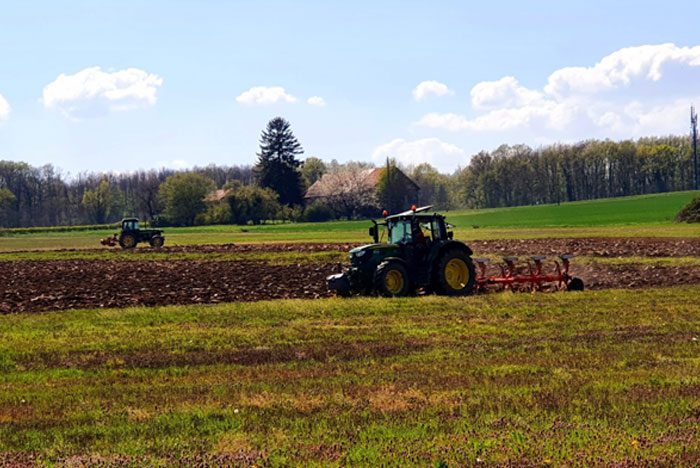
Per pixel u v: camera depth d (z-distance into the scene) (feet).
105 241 243.19
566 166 643.45
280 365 54.24
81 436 38.32
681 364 51.65
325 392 45.73
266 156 533.96
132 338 66.69
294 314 78.54
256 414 41.32
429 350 58.44
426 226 95.76
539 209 447.83
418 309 80.07
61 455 35.37
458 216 417.90
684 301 82.17
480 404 41.93
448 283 93.30
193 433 38.32
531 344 59.93
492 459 32.99
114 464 33.71
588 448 34.27
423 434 36.91
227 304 87.25
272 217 469.98
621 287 99.81
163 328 71.82
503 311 77.41
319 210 490.08
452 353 56.90
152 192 556.92
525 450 34.12
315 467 32.65
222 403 43.91
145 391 47.52
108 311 84.12
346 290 94.12
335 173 552.41
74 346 63.52
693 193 510.17
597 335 63.00
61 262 167.63
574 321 70.49
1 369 55.36
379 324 71.41
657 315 73.05
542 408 40.96
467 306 81.25
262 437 37.24
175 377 51.47
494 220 358.43
